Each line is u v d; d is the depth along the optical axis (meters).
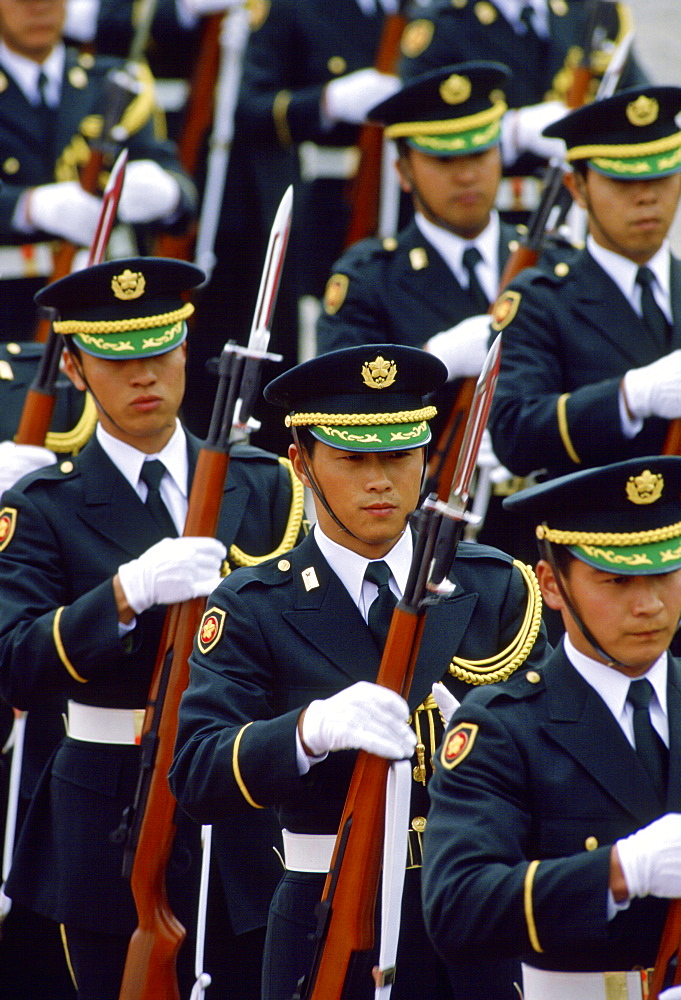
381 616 15.86
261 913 18.11
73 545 18.55
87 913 18.36
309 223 33.25
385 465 15.52
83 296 18.44
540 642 16.42
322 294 33.56
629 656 13.87
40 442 20.97
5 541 18.56
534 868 13.38
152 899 17.62
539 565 14.34
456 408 23.44
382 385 15.36
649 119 21.19
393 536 15.62
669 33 47.69
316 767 15.66
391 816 14.52
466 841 13.73
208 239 32.38
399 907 14.52
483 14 30.28
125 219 27.92
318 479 15.69
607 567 13.70
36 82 28.11
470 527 24.06
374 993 15.36
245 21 32.91
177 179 28.91
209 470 17.80
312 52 32.91
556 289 22.02
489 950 13.50
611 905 13.15
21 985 20.44
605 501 13.70
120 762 18.42
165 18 32.69
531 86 30.53
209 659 15.91
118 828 17.78
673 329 21.75
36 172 28.06
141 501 18.73
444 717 15.49
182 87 33.31
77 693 18.64
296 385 15.48
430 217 24.45
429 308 24.33
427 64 30.53
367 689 14.61
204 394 32.56
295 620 15.91
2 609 18.23
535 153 29.95
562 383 21.92
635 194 21.30
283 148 32.94
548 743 14.12
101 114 28.47
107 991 18.69
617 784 13.98
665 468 13.62
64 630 17.75
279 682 15.89
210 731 15.44
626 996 13.92
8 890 19.06
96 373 18.52
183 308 18.81
